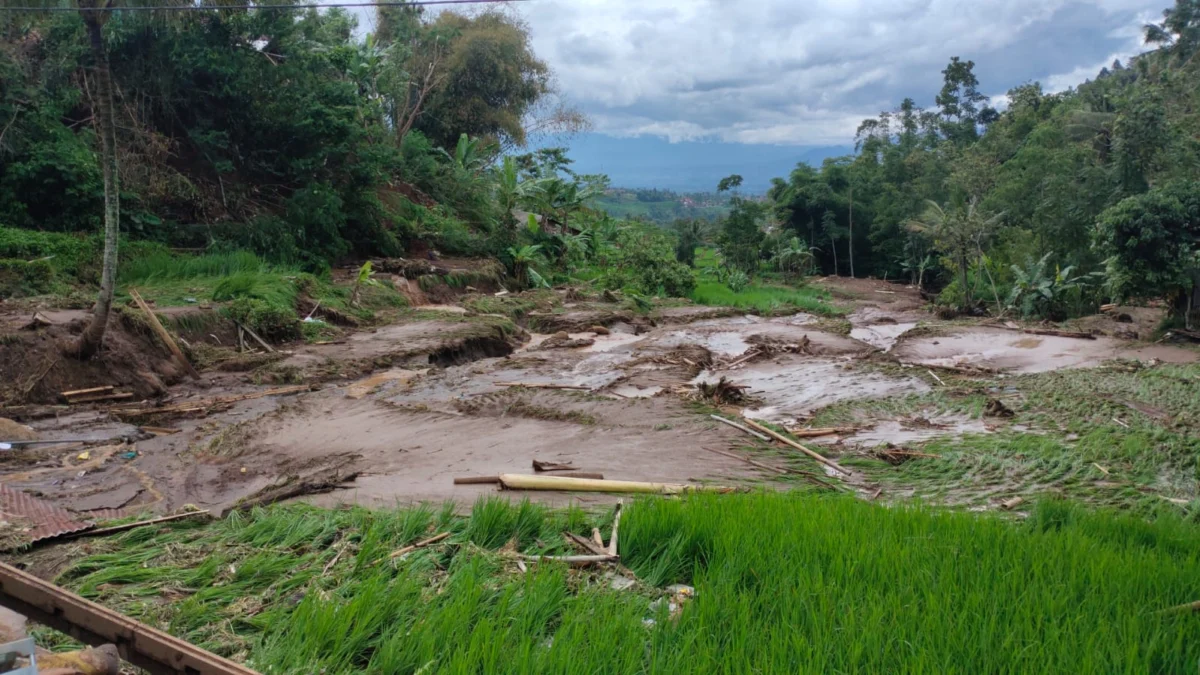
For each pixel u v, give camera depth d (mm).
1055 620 4004
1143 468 8297
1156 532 5988
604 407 10773
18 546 5613
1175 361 16016
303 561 5273
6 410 10250
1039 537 5457
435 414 10461
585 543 5562
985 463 8508
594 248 35469
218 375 13016
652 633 4090
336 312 17594
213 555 5398
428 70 36438
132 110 20422
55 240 16375
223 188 22219
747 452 8820
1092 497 7504
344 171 24438
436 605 4379
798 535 5336
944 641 3885
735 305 30500
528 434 9461
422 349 15359
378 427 9859
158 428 10117
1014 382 13047
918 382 13359
